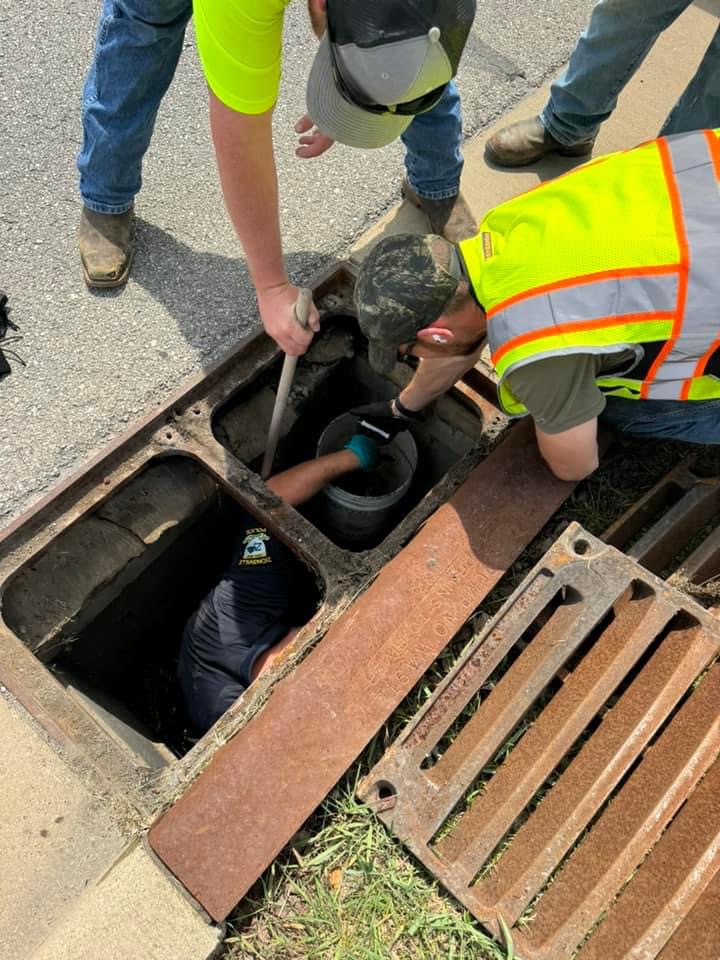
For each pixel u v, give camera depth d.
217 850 1.51
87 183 2.14
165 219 2.34
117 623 2.09
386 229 2.37
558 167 2.58
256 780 1.56
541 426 1.61
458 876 1.52
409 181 2.32
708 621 1.65
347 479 2.31
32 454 1.96
